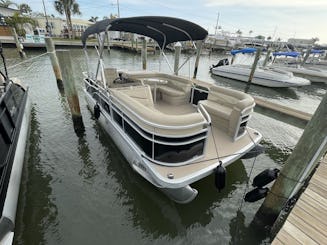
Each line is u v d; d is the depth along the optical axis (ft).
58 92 27.04
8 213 8.13
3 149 10.18
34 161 13.41
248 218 9.98
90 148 14.99
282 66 52.01
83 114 20.29
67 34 104.42
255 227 9.40
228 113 11.69
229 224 9.66
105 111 14.85
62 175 12.30
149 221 9.62
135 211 10.11
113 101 12.44
